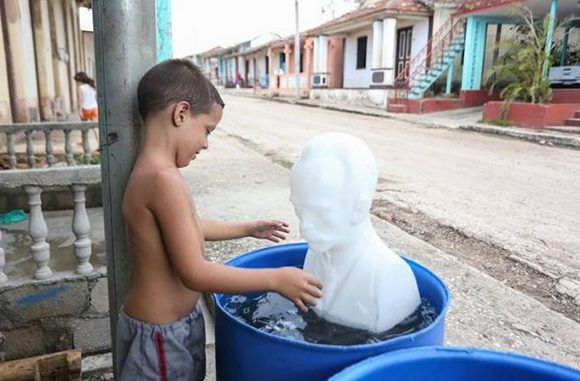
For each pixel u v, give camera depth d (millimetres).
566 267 3596
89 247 2850
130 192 1394
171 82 1351
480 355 1188
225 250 3371
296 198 1458
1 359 2809
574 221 4793
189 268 1339
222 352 1473
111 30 1517
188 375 1531
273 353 1280
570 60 14578
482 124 12664
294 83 26594
